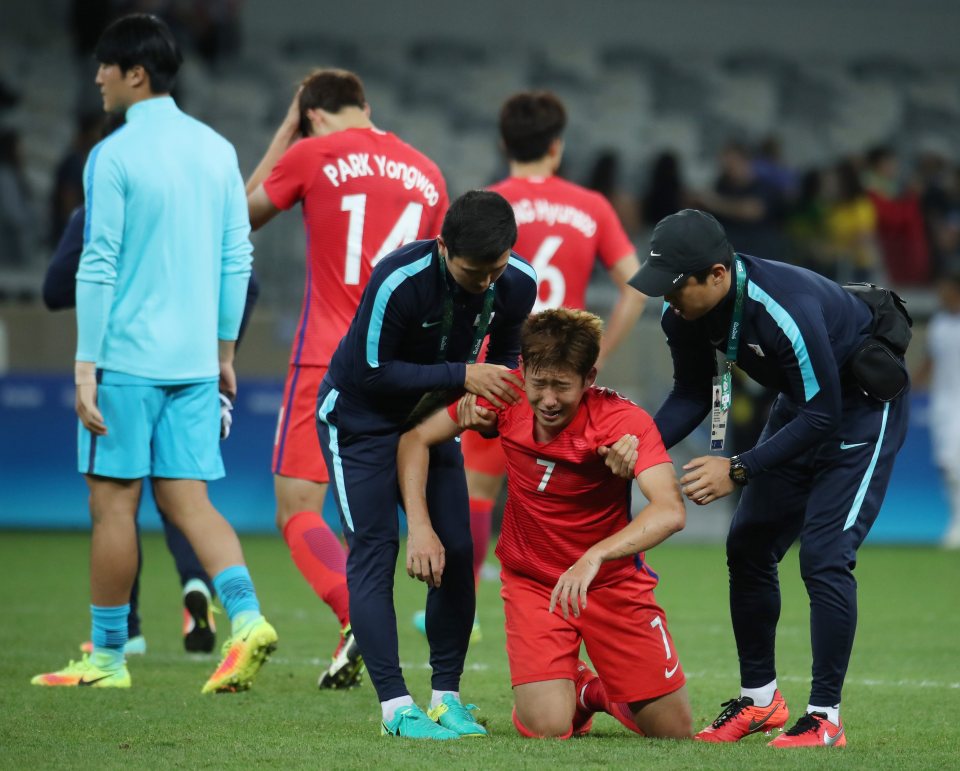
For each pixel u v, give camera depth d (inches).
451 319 571.8
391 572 589.3
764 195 2158.0
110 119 748.6
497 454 877.2
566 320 533.0
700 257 541.0
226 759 520.1
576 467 556.1
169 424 703.7
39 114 2432.3
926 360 1833.2
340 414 595.5
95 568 705.0
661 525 531.5
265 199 800.3
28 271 1899.6
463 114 2733.8
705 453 1882.4
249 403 1664.6
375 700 682.2
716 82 2891.2
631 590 565.9
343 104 812.6
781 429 577.0
